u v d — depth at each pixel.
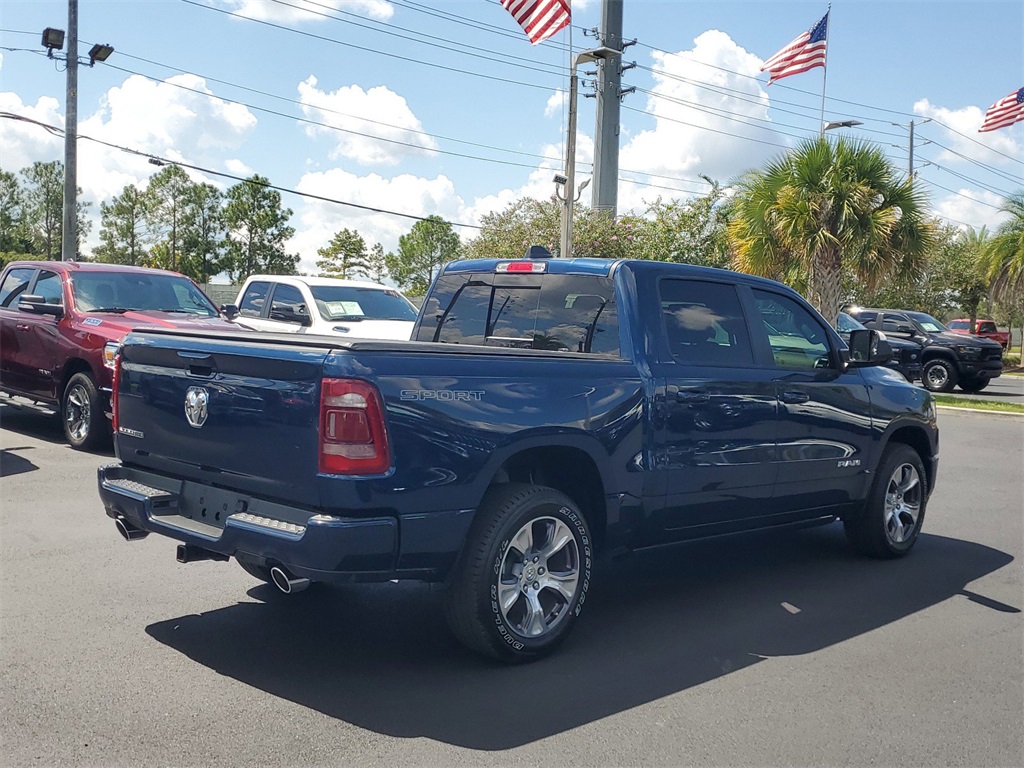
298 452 4.07
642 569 6.48
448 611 4.43
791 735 3.86
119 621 5.05
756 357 5.84
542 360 4.67
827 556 6.95
